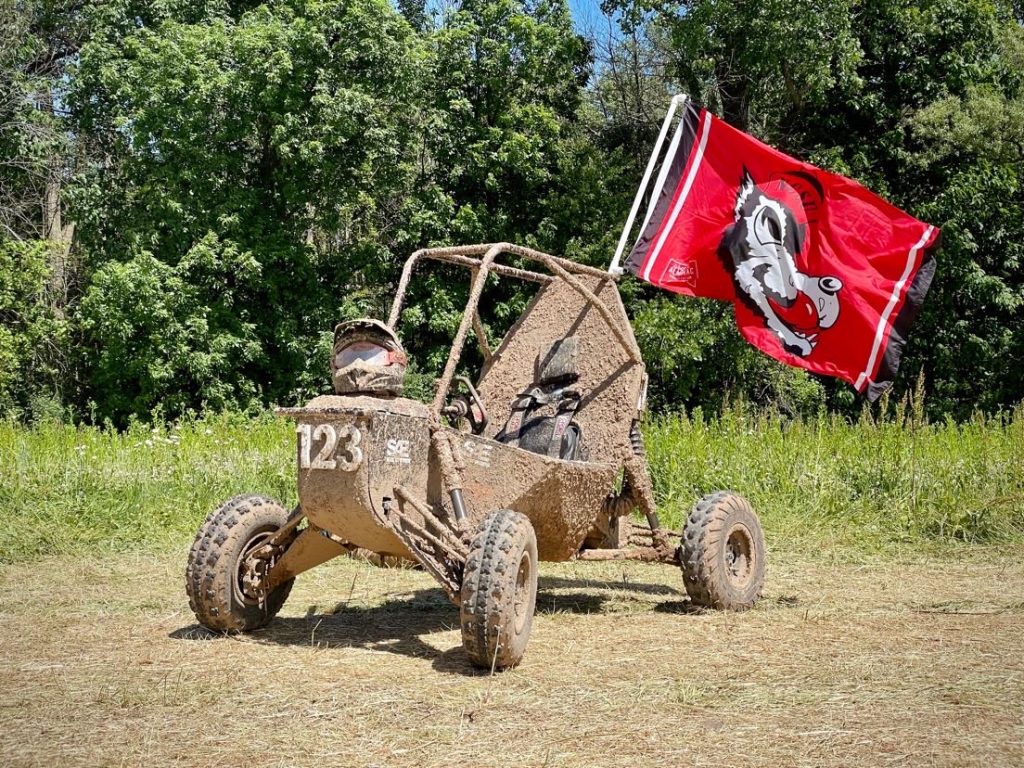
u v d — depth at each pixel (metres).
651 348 22.25
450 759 4.02
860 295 8.78
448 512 5.97
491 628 5.25
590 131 29.14
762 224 8.90
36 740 4.23
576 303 7.87
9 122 26.11
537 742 4.22
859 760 3.97
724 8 23.23
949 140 23.58
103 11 26.50
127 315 23.06
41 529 10.36
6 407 24.66
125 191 26.11
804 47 22.98
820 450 12.66
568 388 7.46
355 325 5.87
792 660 5.66
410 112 25.62
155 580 8.48
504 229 26.02
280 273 24.72
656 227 8.90
